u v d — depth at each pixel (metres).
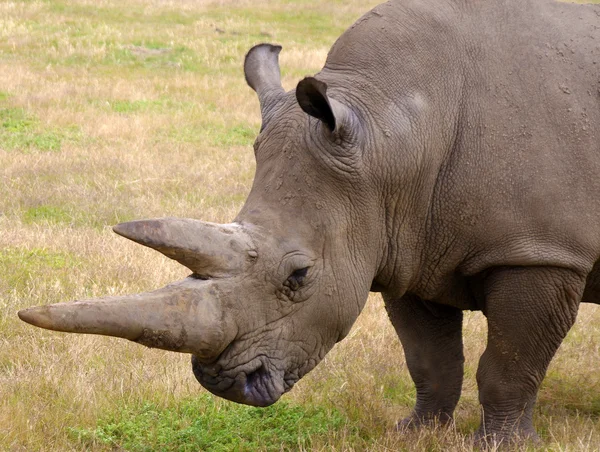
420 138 10.90
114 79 45.75
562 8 12.29
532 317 11.65
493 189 11.28
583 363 16.59
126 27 59.59
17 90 41.47
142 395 13.96
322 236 10.09
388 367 15.95
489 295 11.80
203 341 9.16
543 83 11.55
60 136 34.53
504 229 11.34
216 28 60.78
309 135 10.16
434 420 13.55
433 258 11.65
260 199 10.05
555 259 11.35
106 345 15.82
